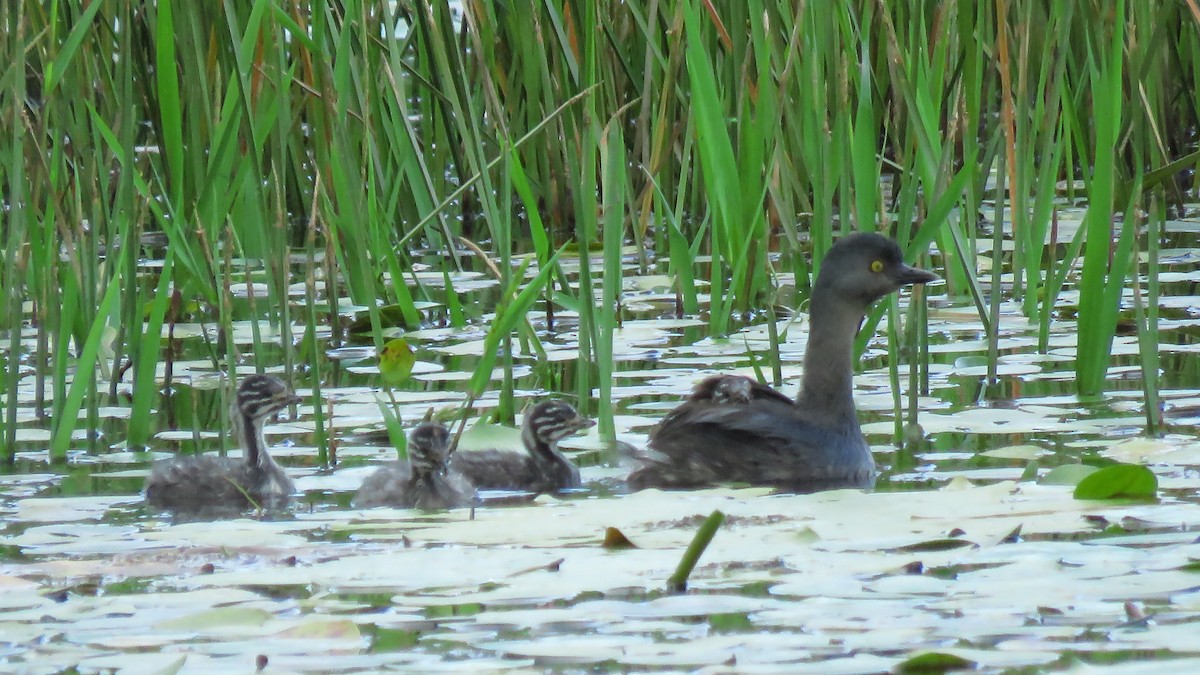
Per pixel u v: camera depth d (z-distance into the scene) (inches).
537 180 893.8
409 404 561.0
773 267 816.9
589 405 558.6
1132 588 318.7
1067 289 746.8
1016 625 296.7
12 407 498.6
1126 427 495.8
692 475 476.1
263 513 422.3
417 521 405.4
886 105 842.2
